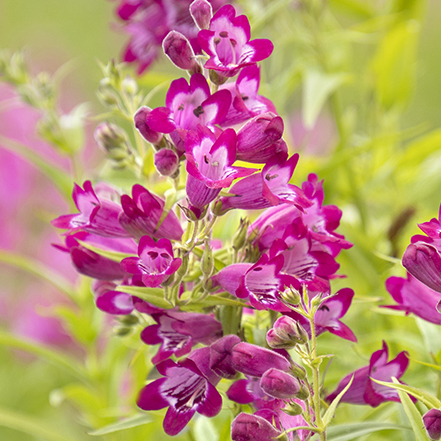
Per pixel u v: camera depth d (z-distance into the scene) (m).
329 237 1.04
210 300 1.03
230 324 1.04
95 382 1.24
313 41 1.31
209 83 1.04
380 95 1.39
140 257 1.01
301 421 1.01
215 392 1.01
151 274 1.01
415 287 1.05
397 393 1.05
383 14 1.38
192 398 1.02
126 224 1.03
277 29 1.35
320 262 1.03
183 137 1.00
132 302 1.04
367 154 1.44
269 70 1.36
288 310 1.01
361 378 1.04
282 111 1.27
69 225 1.05
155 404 1.02
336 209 1.05
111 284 1.07
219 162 1.01
